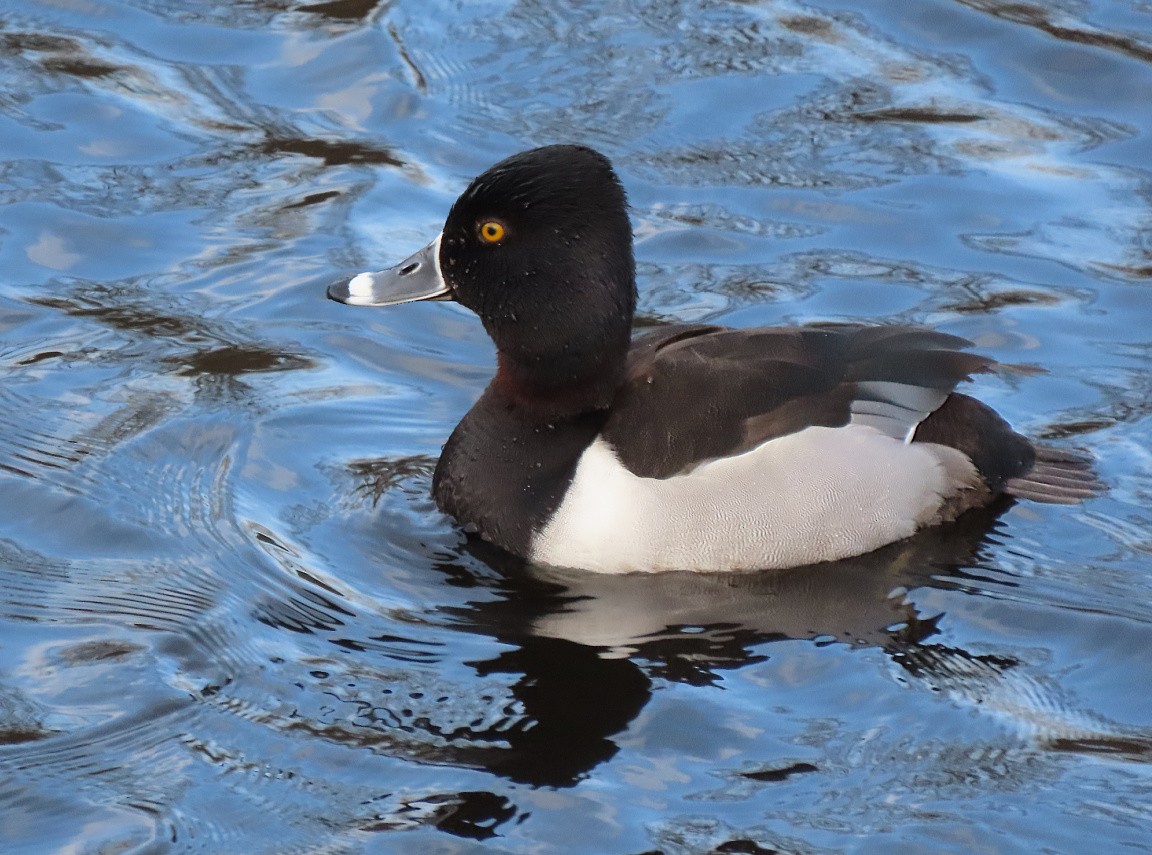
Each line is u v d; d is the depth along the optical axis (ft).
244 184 45.98
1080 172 46.80
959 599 31.40
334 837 24.75
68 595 30.96
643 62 51.44
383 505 34.37
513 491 32.89
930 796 25.80
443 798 25.63
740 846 24.59
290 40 52.26
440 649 29.66
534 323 32.63
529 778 26.13
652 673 29.04
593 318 32.55
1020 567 32.42
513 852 24.47
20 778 25.93
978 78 50.80
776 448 32.37
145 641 29.58
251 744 26.84
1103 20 53.21
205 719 27.43
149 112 48.75
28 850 24.47
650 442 32.27
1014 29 52.80
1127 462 35.68
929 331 34.35
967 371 33.47
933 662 29.43
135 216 44.52
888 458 32.89
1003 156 47.39
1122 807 25.57
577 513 32.27
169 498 34.17
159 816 25.16
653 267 43.01
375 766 26.35
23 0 53.98
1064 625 30.53
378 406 38.09
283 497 34.53
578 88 50.19
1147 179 46.37
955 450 33.78
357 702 27.99
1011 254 43.57
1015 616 30.86
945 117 49.03
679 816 25.29
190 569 31.89
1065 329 40.68
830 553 32.73
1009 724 27.63
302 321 41.09
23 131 47.60
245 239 43.83
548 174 32.42
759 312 41.14
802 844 24.64
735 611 31.14
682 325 35.91
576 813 25.31
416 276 34.04
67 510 33.60
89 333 40.01
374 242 43.70
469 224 32.94
